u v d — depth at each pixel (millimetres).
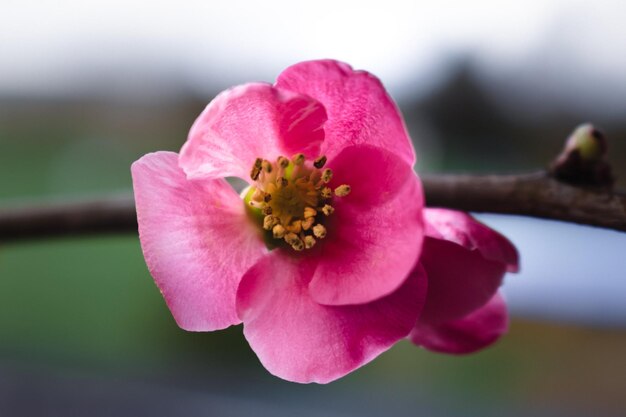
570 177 151
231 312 139
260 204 144
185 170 134
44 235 177
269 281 142
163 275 134
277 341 139
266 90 129
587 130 151
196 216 139
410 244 131
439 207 154
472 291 146
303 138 141
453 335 152
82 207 176
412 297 138
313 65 129
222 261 140
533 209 152
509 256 141
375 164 139
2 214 177
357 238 140
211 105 127
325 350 138
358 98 133
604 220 149
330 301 138
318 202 144
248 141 142
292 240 142
